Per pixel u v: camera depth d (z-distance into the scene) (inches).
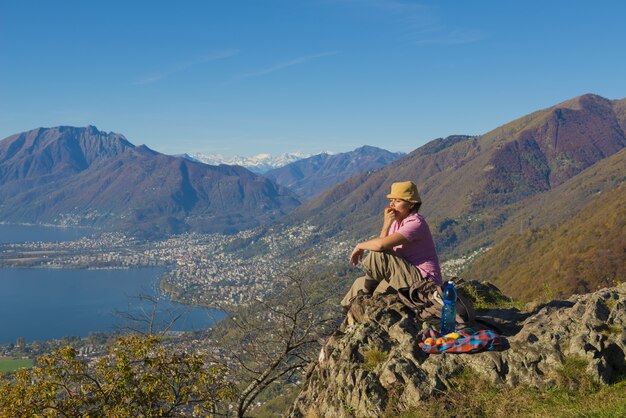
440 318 293.1
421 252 310.3
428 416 245.4
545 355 259.9
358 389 276.2
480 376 259.8
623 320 265.4
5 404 474.3
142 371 504.1
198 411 500.4
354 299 343.6
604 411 220.7
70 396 482.6
